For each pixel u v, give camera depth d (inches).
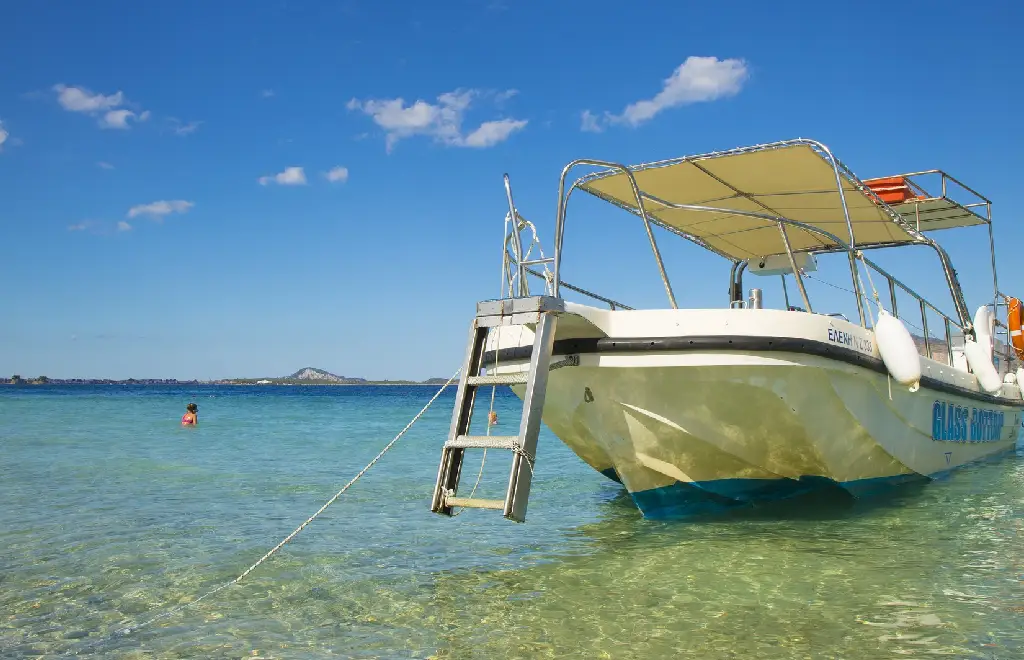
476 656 149.6
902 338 255.8
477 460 498.0
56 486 378.6
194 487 375.2
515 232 259.1
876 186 374.6
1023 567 206.8
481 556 228.4
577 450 297.3
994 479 373.1
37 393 3216.0
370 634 162.2
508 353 263.0
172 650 154.1
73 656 151.0
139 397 2460.6
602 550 233.5
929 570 204.5
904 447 311.4
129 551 236.4
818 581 195.3
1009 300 510.3
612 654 149.6
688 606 177.5
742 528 261.9
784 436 252.7
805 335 234.4
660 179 306.0
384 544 245.4
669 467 260.4
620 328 236.8
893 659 144.5
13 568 215.9
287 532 264.5
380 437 732.0
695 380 235.3
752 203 332.8
